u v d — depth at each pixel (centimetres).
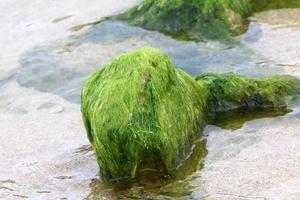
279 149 863
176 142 845
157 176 831
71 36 1305
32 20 1416
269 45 1166
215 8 1244
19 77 1174
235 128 928
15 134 989
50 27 1366
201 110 938
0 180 874
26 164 905
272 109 963
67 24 1365
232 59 1130
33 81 1154
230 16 1241
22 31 1369
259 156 853
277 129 914
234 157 859
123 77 856
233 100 970
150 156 830
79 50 1241
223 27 1223
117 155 823
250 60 1121
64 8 1455
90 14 1397
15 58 1248
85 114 868
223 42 1190
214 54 1152
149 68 855
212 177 820
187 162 856
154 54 877
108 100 838
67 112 1038
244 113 962
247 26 1238
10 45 1309
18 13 1461
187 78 933
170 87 867
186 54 1159
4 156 931
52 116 1031
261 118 947
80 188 836
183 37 1220
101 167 843
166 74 866
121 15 1339
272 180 798
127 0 1447
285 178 798
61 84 1134
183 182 817
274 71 1073
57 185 848
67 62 1201
